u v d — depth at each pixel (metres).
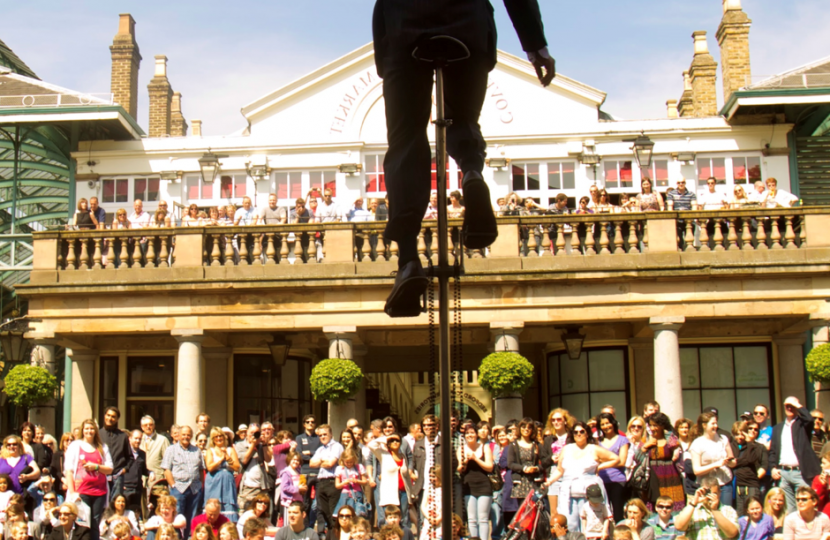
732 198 19.20
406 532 10.84
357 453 13.14
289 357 19.95
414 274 3.54
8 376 16.50
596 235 16.84
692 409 19.05
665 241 16.61
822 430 12.48
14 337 17.03
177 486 12.16
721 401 19.02
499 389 15.88
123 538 10.18
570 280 16.61
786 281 16.53
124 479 12.38
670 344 16.47
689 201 18.16
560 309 16.66
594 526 10.36
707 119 20.81
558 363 20.03
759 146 20.69
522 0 3.88
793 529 9.56
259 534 10.03
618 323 18.66
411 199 3.61
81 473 11.33
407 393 32.53
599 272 16.50
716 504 9.85
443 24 3.47
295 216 18.27
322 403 20.86
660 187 20.75
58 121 20.41
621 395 19.14
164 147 21.33
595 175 20.77
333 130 21.11
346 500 12.03
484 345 20.66
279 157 21.16
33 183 23.08
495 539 11.72
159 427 19.28
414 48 3.47
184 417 16.67
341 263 16.73
